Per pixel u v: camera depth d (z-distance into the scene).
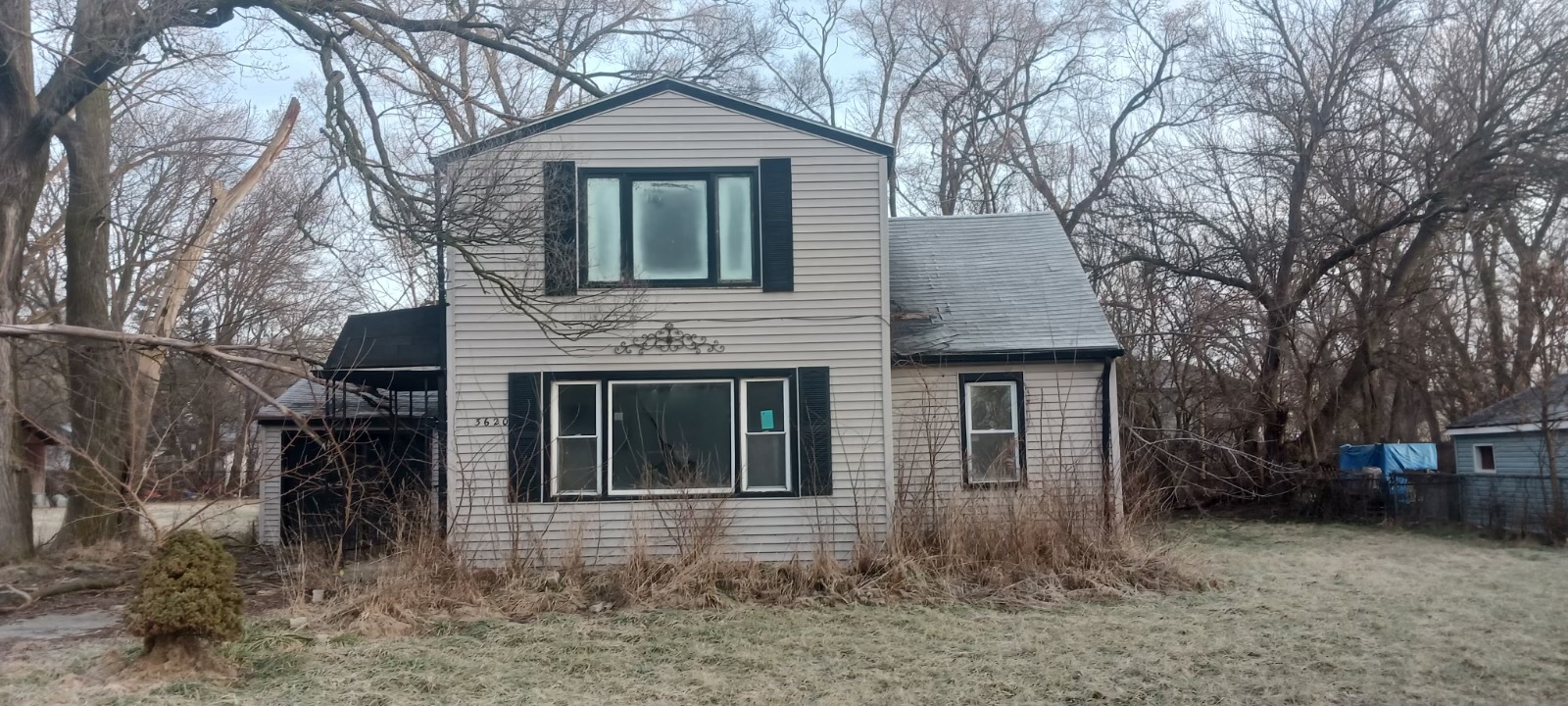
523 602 11.73
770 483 13.76
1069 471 14.40
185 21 15.79
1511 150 22.42
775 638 10.41
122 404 17.30
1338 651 9.69
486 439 13.46
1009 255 17.98
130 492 9.73
